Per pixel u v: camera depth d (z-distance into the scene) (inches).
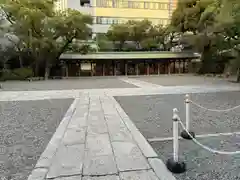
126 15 1546.5
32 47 908.0
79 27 944.3
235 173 122.2
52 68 1083.3
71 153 142.5
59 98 398.0
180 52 1180.5
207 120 238.1
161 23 1609.3
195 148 158.9
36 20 874.1
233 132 195.0
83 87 591.5
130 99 383.9
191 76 1037.2
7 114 276.1
